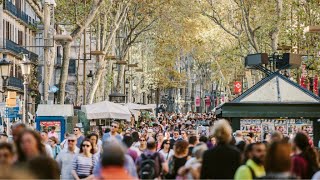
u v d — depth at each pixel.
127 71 89.88
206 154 13.56
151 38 89.38
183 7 76.88
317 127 31.66
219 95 149.62
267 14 62.09
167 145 22.19
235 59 85.75
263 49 70.06
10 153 12.20
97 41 59.94
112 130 26.03
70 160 19.19
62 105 38.72
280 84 32.03
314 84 59.31
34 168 9.41
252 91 32.06
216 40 86.62
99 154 20.42
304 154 14.39
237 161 13.45
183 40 83.38
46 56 41.84
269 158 10.03
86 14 57.56
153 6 75.19
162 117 87.69
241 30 71.19
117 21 59.38
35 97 78.31
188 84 147.50
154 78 107.00
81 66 105.50
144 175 17.02
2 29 68.69
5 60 33.94
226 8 70.69
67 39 41.59
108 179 9.04
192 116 82.50
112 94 65.81
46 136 23.69
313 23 56.06
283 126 31.67
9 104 34.19
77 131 26.88
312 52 55.62
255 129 31.64
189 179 14.14
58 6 58.28
